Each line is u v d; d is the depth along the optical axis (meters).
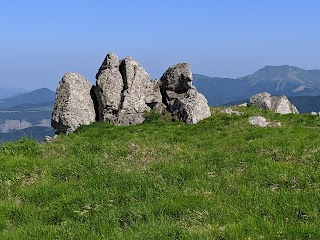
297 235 9.62
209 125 33.94
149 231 10.25
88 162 18.33
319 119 37.00
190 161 18.61
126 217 11.60
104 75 39.34
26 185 15.62
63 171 17.08
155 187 14.11
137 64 40.38
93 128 35.28
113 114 38.66
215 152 19.53
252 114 39.50
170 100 39.75
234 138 28.08
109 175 16.02
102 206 12.47
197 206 11.95
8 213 12.52
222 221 11.03
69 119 37.09
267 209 11.51
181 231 10.08
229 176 15.28
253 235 9.79
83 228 10.88
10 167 17.38
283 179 14.12
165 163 17.89
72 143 23.64
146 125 35.47
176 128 34.09
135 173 16.16
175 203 12.16
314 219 10.74
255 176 14.86
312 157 17.69
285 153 19.06
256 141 23.75
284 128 30.64
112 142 24.22
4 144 22.42
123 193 13.59
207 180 14.96
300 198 12.16
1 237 10.68
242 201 12.46
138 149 21.83
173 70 40.47
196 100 37.56
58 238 10.41
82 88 39.31
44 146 22.42
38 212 12.62
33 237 10.53
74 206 12.52
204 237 9.73
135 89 38.72
